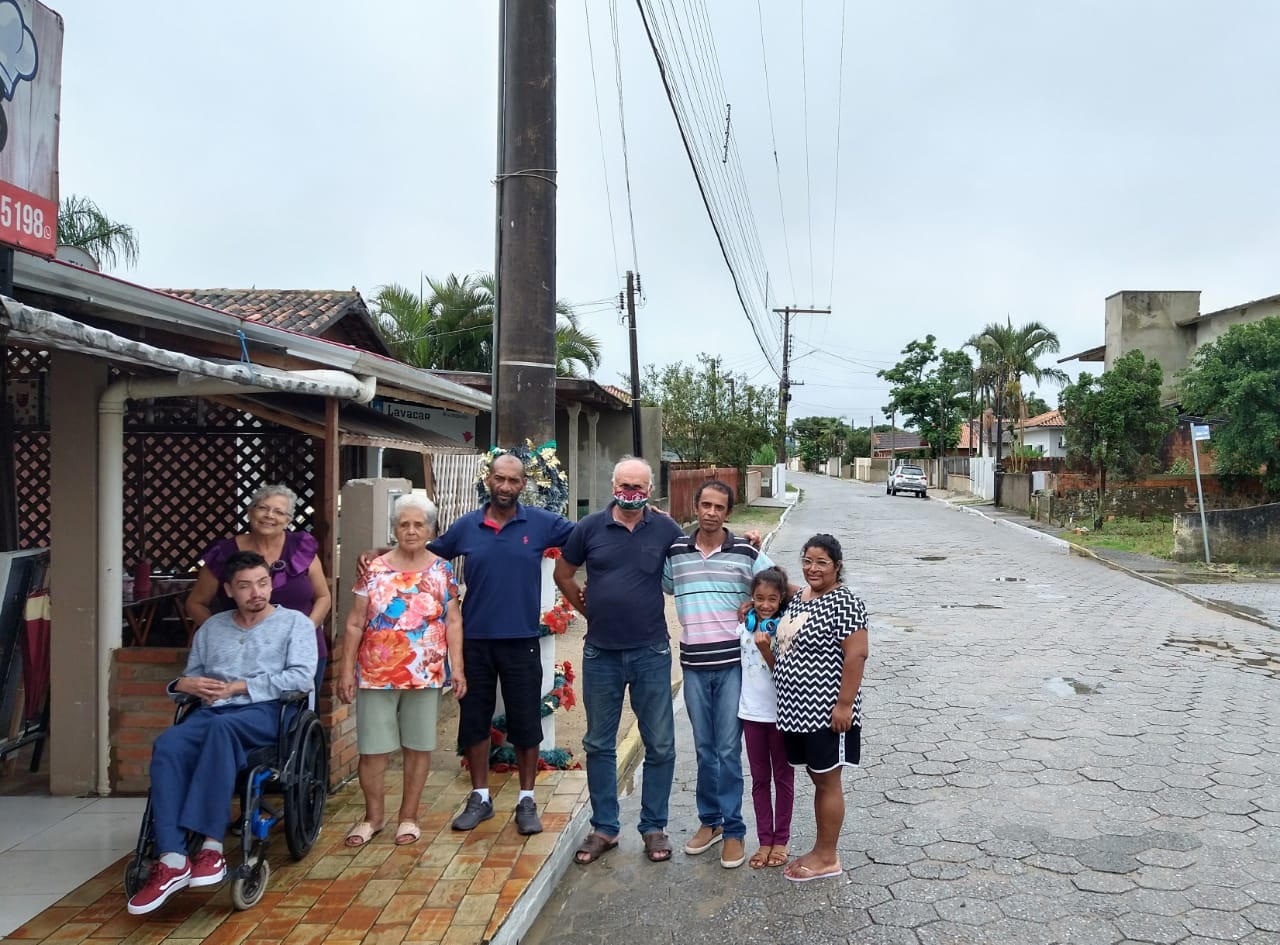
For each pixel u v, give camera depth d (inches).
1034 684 312.2
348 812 186.7
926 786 215.9
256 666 156.2
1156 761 229.6
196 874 138.2
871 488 2190.0
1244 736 250.2
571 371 1081.4
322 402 234.4
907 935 146.9
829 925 151.2
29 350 238.2
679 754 258.2
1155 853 175.2
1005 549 781.9
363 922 142.7
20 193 140.3
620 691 176.6
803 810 207.3
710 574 175.5
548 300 223.9
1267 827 186.7
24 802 189.8
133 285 167.9
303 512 239.9
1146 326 1093.8
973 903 157.0
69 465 188.5
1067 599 510.6
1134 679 319.3
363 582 171.5
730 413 1274.6
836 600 163.5
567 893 167.0
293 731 158.1
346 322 577.0
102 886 154.2
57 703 192.1
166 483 244.8
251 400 201.5
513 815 186.7
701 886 167.8
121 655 191.3
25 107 141.1
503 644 177.9
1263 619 441.4
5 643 194.7
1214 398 807.1
